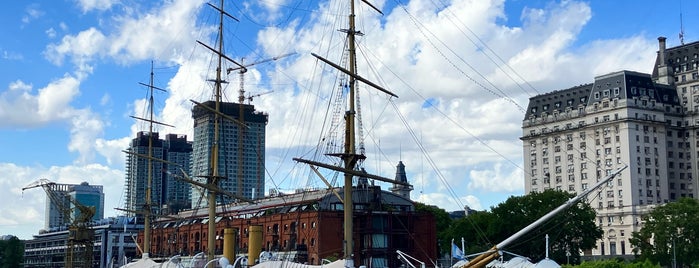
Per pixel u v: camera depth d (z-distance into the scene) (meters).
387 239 138.75
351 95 77.31
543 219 61.59
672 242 166.88
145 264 89.25
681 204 169.38
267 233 153.62
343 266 68.31
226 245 90.00
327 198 143.50
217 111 104.56
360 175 77.25
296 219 144.50
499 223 172.62
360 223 138.62
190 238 186.88
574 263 170.12
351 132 77.06
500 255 62.03
